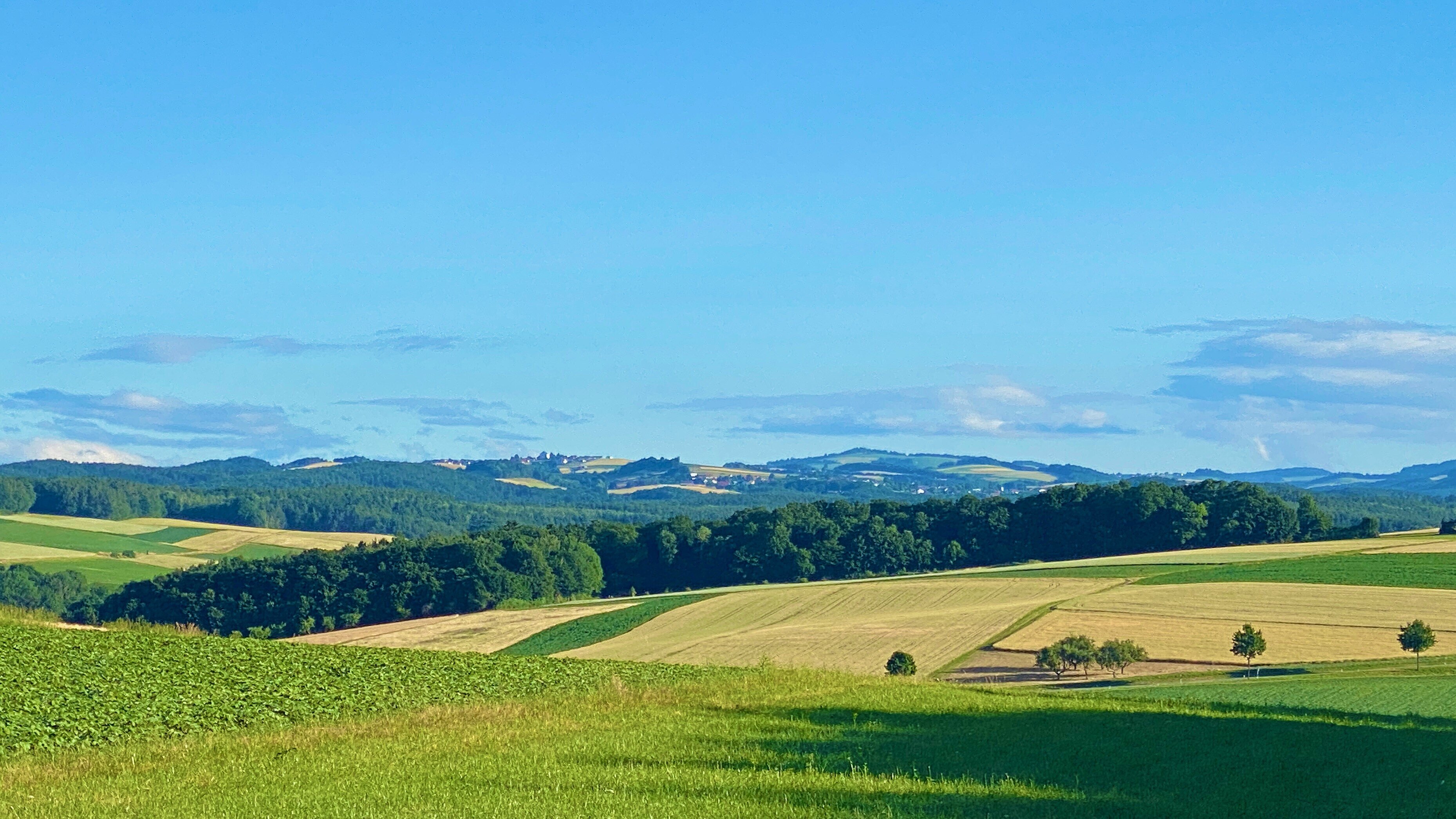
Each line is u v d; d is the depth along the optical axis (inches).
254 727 1061.8
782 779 845.8
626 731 1055.6
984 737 1061.8
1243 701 1844.2
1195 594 3511.3
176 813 723.4
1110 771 906.1
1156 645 2751.0
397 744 966.4
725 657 3034.0
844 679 1539.1
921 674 2635.3
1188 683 2255.2
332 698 1214.9
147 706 1083.9
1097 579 4033.0
